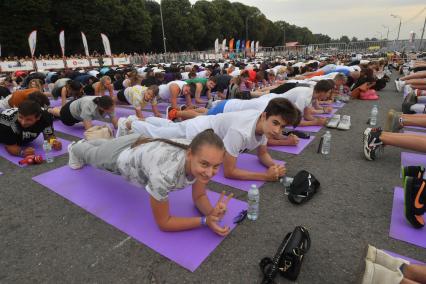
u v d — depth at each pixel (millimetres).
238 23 57469
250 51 39688
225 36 54625
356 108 6754
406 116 3896
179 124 3369
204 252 2010
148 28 37375
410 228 2221
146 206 2607
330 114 6117
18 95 5047
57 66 19500
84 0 29422
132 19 35219
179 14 43781
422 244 2041
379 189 2855
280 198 2719
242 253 1996
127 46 37594
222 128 2980
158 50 44281
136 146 2240
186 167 1888
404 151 3848
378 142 3393
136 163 2113
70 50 31672
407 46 35312
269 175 2912
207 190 2871
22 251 2102
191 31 45062
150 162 1930
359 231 2213
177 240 2143
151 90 5410
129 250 2061
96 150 2674
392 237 2129
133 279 1804
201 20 47000
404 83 8445
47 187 3035
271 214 2463
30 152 3867
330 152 3908
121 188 2943
